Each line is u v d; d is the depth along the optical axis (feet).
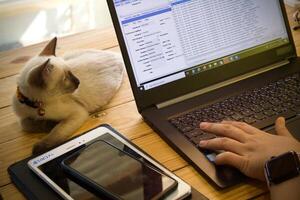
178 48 2.76
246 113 2.55
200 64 2.81
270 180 1.97
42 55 3.22
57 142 2.51
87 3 6.18
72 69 3.07
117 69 3.19
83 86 2.93
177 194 1.95
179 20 2.76
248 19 2.98
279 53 3.05
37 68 2.85
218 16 2.88
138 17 2.65
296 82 2.82
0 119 2.83
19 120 2.80
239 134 2.25
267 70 3.00
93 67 3.13
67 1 6.03
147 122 2.63
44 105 2.79
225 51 2.89
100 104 2.87
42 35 6.01
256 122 2.46
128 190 1.93
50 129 2.74
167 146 2.41
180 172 2.19
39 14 5.92
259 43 3.00
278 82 2.85
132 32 2.64
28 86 2.78
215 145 2.22
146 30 2.67
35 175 2.17
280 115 2.51
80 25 6.20
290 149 2.12
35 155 2.35
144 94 2.65
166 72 2.72
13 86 3.17
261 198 2.01
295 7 3.96
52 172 2.13
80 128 2.70
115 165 2.11
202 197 1.99
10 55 3.63
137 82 2.64
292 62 3.08
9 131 2.72
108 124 2.62
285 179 1.96
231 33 2.92
